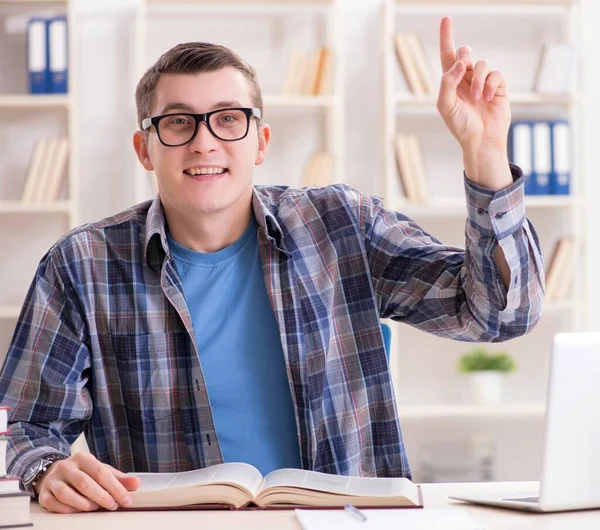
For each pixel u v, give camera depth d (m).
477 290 1.57
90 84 3.99
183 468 1.73
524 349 4.18
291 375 1.75
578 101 3.97
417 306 1.79
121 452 1.77
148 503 1.32
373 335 1.82
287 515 1.26
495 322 1.60
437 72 4.10
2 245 4.00
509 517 1.23
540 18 4.14
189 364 1.74
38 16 3.97
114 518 1.26
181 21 4.02
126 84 4.00
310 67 3.87
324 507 1.30
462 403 4.15
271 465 1.73
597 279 4.20
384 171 3.91
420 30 4.10
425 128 4.12
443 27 1.52
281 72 4.04
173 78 1.75
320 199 1.92
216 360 1.76
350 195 1.93
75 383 1.73
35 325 1.76
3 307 3.90
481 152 1.48
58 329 1.75
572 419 1.23
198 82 1.74
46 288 1.78
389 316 1.87
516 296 1.54
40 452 1.50
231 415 1.74
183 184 1.74
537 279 1.56
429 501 1.37
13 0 3.85
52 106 3.88
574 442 1.23
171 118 1.74
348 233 1.87
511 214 1.48
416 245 1.82
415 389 4.16
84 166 3.98
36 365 1.73
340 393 1.79
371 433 1.80
